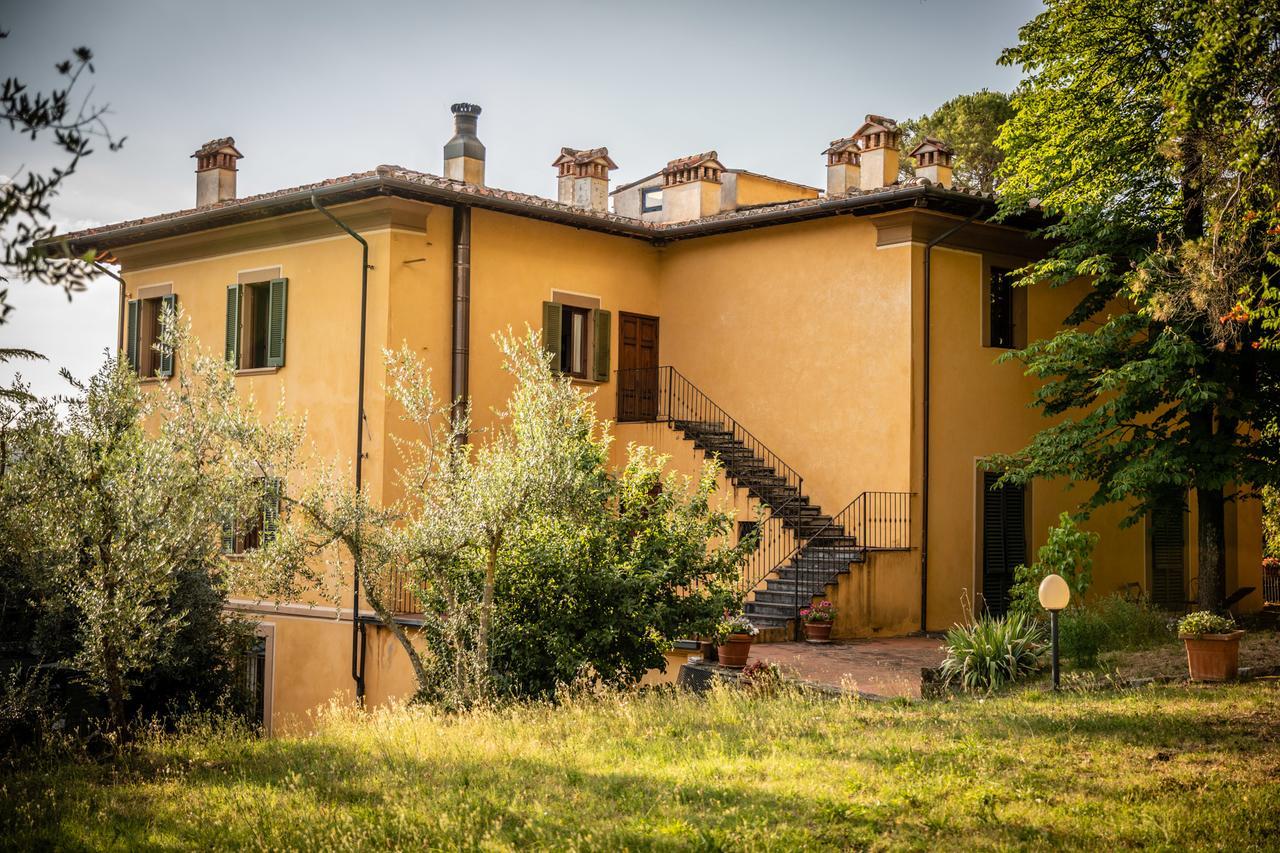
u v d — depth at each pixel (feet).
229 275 70.59
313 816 26.50
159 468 39.65
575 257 71.46
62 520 38.19
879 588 61.52
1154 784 26.63
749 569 65.92
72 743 38.63
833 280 66.95
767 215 68.13
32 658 45.80
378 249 62.64
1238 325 40.04
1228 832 23.15
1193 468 54.19
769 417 69.82
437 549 43.27
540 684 45.24
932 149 67.62
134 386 41.37
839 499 66.03
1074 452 56.95
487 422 66.08
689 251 74.90
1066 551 52.39
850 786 27.14
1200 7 35.81
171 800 29.25
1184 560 77.05
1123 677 42.96
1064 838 23.13
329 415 64.44
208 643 49.80
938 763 29.25
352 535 44.14
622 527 46.96
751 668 44.57
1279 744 30.25
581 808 26.35
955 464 65.16
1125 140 55.47
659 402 75.61
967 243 66.18
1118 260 58.65
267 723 65.41
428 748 33.78
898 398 63.52
